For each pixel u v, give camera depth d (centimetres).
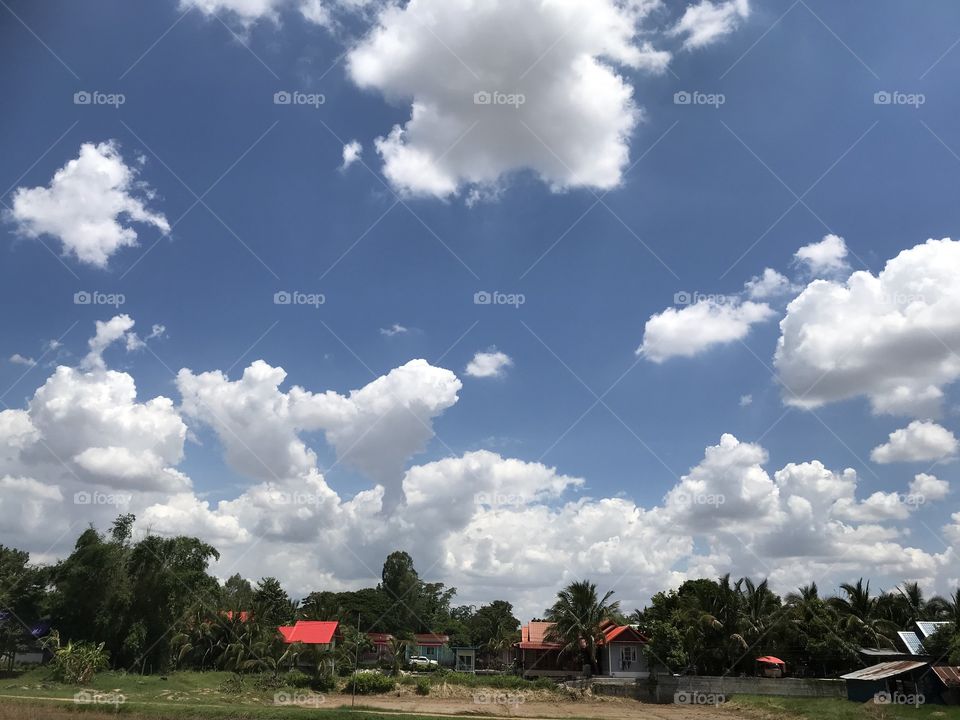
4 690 4519
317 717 3719
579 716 4462
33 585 6562
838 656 6175
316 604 9400
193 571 6203
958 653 4578
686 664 6181
